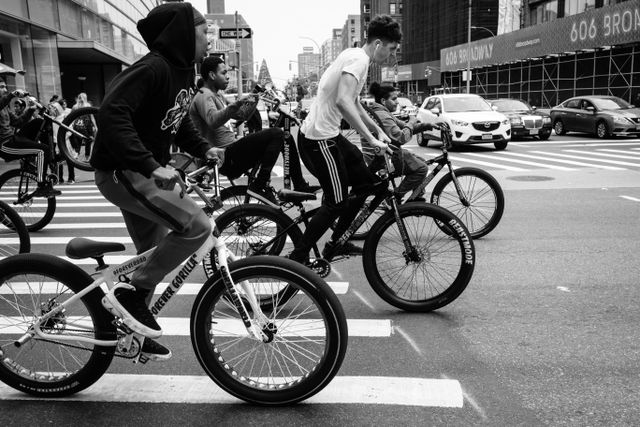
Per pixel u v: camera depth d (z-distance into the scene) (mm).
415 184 6754
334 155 4273
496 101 24312
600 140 22016
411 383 3449
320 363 3125
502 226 7777
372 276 4684
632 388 3346
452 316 4582
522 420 3016
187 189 3590
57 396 3322
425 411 3123
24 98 6934
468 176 7059
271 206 4910
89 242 3135
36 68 21375
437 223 4539
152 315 3201
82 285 3213
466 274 4520
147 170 2834
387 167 4480
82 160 7020
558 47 37531
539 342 4027
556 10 46438
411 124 6789
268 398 3172
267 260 3105
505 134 19078
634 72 31906
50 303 3256
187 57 3094
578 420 3012
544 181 11945
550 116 25156
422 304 4645
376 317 4602
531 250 6492
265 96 5758
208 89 6781
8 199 7719
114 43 34438
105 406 3227
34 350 3748
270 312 3684
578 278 5453
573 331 4211
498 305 4797
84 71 34094
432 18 91000
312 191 5676
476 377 3516
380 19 4398
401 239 4578
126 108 2848
